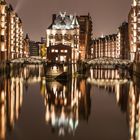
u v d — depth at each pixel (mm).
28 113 39688
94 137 28969
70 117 37906
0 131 30547
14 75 106688
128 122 35031
